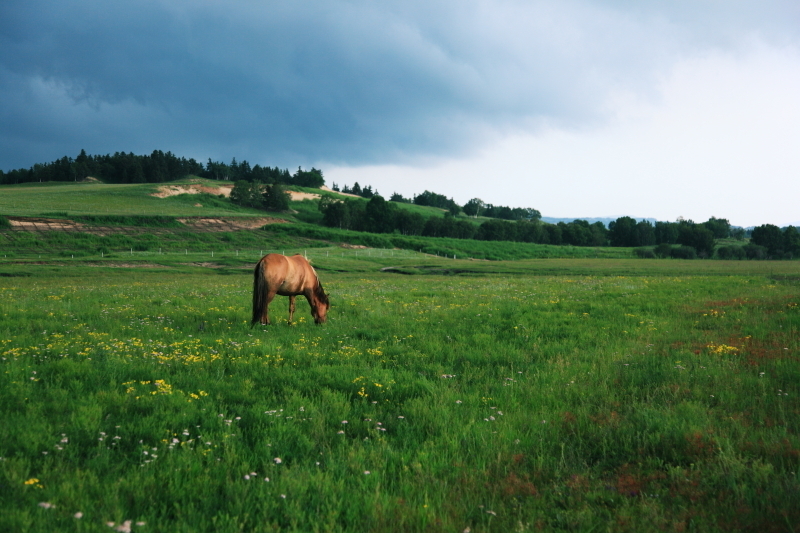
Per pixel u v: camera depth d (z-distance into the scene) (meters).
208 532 3.61
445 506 4.01
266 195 180.88
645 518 3.86
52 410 5.79
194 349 9.35
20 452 4.53
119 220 100.12
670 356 9.18
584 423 5.88
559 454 5.18
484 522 3.84
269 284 12.84
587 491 4.39
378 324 13.30
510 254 117.62
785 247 131.00
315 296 13.71
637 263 73.00
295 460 4.70
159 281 36.12
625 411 6.37
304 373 7.85
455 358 9.25
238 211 166.12
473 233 162.50
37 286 27.97
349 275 49.84
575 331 11.90
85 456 4.77
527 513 3.98
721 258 126.38
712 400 6.76
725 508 4.03
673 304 16.84
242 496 4.05
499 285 28.05
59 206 121.94
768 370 8.05
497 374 8.29
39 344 9.20
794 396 6.64
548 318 13.95
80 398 6.14
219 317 14.29
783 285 24.75
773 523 3.75
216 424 5.54
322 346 10.37
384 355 9.47
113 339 10.02
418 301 19.28
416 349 10.05
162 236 93.25
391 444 5.31
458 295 21.50
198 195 178.25
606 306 16.27
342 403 6.41
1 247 72.00
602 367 8.41
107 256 66.44
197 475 4.40
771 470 4.49
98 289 24.78
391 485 4.37
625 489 4.40
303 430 5.57
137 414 5.82
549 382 7.64
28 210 105.25
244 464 4.55
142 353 8.94
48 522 3.48
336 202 160.25
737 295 19.66
